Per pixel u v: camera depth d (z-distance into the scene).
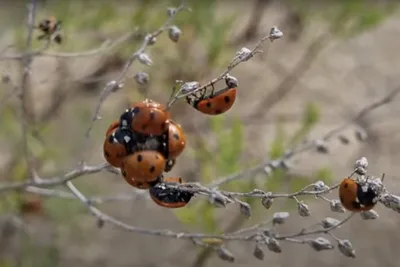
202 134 0.37
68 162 0.35
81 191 0.35
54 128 0.37
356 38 0.49
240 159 0.33
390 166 0.42
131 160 0.21
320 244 0.23
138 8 0.35
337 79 0.47
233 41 0.41
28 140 0.34
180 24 0.34
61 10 0.34
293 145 0.32
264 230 0.23
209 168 0.30
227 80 0.22
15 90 0.28
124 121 0.22
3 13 0.36
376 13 0.38
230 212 0.34
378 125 0.44
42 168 0.34
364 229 0.39
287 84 0.45
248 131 0.42
